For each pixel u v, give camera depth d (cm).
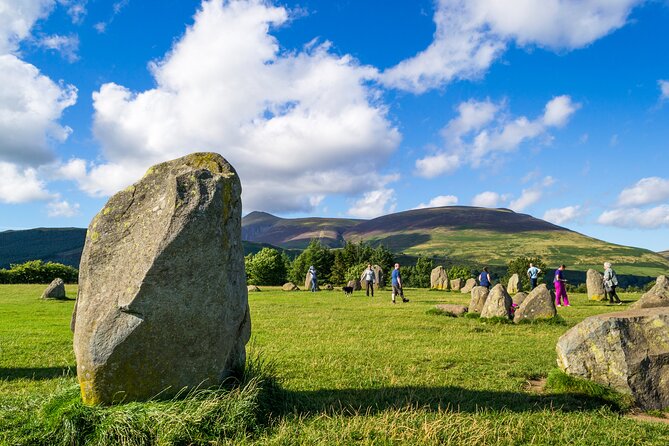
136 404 666
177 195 713
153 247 693
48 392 838
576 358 930
